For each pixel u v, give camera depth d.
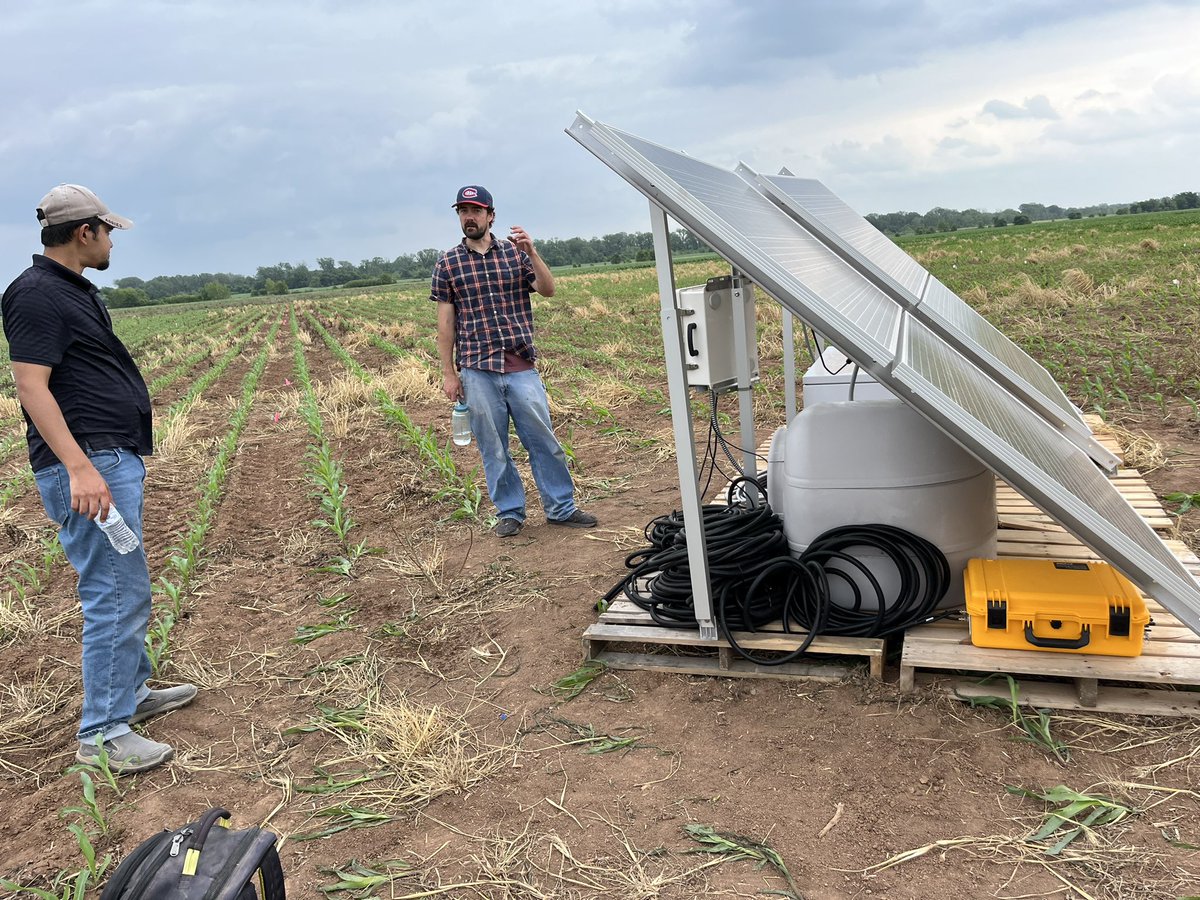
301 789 2.83
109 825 2.73
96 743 2.95
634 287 36.19
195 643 4.15
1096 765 2.52
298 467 8.31
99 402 3.02
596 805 2.58
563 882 2.26
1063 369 8.45
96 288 3.12
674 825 2.45
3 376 23.28
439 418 10.05
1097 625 2.78
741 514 3.76
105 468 3.04
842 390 4.55
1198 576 3.43
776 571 3.29
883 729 2.79
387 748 3.03
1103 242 31.06
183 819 2.72
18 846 2.69
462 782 2.75
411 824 2.59
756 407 8.30
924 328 3.77
